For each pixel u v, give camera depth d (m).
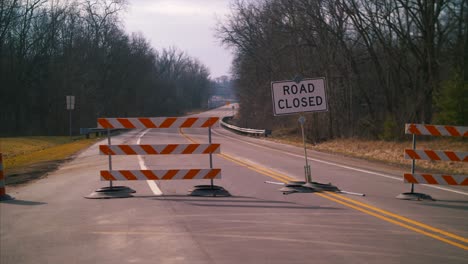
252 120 59.06
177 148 11.91
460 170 18.72
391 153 24.94
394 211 10.13
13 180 14.62
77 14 52.41
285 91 12.68
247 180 14.62
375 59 34.34
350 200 11.32
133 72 71.69
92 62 57.06
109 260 6.67
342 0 33.12
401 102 34.50
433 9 30.64
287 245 7.43
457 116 28.22
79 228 8.46
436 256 6.96
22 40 48.22
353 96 38.38
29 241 7.64
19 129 48.69
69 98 35.50
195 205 10.56
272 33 44.47
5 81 46.78
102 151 11.79
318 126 38.22
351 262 6.61
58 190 12.60
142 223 8.83
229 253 6.98
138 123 11.82
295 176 15.74
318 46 36.91
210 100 198.25
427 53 31.55
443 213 10.02
